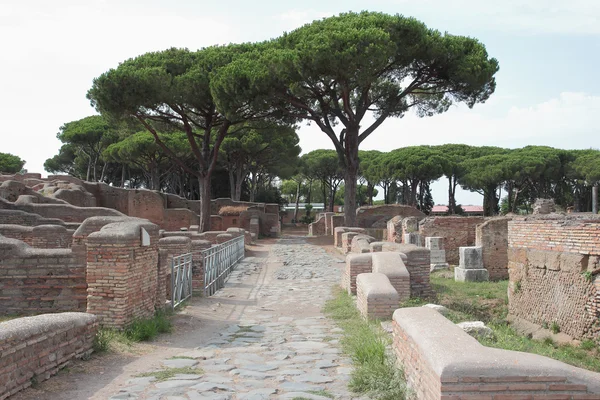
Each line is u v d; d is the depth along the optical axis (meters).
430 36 27.89
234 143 50.34
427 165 55.97
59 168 66.25
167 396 5.84
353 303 12.70
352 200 32.31
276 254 30.31
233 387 6.21
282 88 29.00
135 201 45.25
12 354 5.78
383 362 6.49
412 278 13.50
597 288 11.51
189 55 33.47
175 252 15.49
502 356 4.36
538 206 22.14
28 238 15.63
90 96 32.12
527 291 14.32
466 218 26.45
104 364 7.32
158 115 33.59
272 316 12.48
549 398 4.14
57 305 10.62
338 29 26.72
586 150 54.16
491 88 30.08
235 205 51.44
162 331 10.00
